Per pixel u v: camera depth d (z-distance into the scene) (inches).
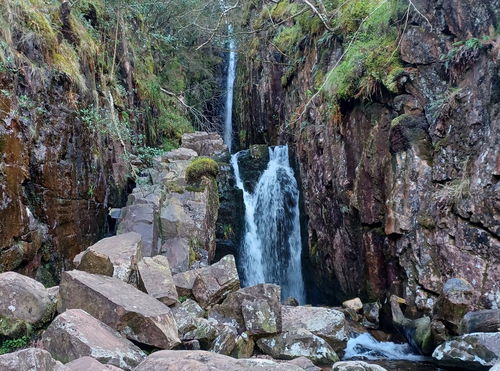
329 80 309.9
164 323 158.7
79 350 129.8
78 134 253.6
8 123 180.5
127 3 396.5
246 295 213.9
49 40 231.8
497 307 189.6
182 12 514.9
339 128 303.3
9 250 175.3
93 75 291.7
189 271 239.5
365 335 239.1
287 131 434.9
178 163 366.6
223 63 714.2
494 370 127.1
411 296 233.0
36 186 202.4
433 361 202.5
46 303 158.1
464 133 215.5
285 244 405.4
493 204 195.0
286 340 202.5
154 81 469.1
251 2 569.6
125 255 209.5
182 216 304.5
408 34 247.6
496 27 202.4
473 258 202.8
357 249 290.5
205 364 113.3
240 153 472.4
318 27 365.1
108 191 304.0
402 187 240.2
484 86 206.4
